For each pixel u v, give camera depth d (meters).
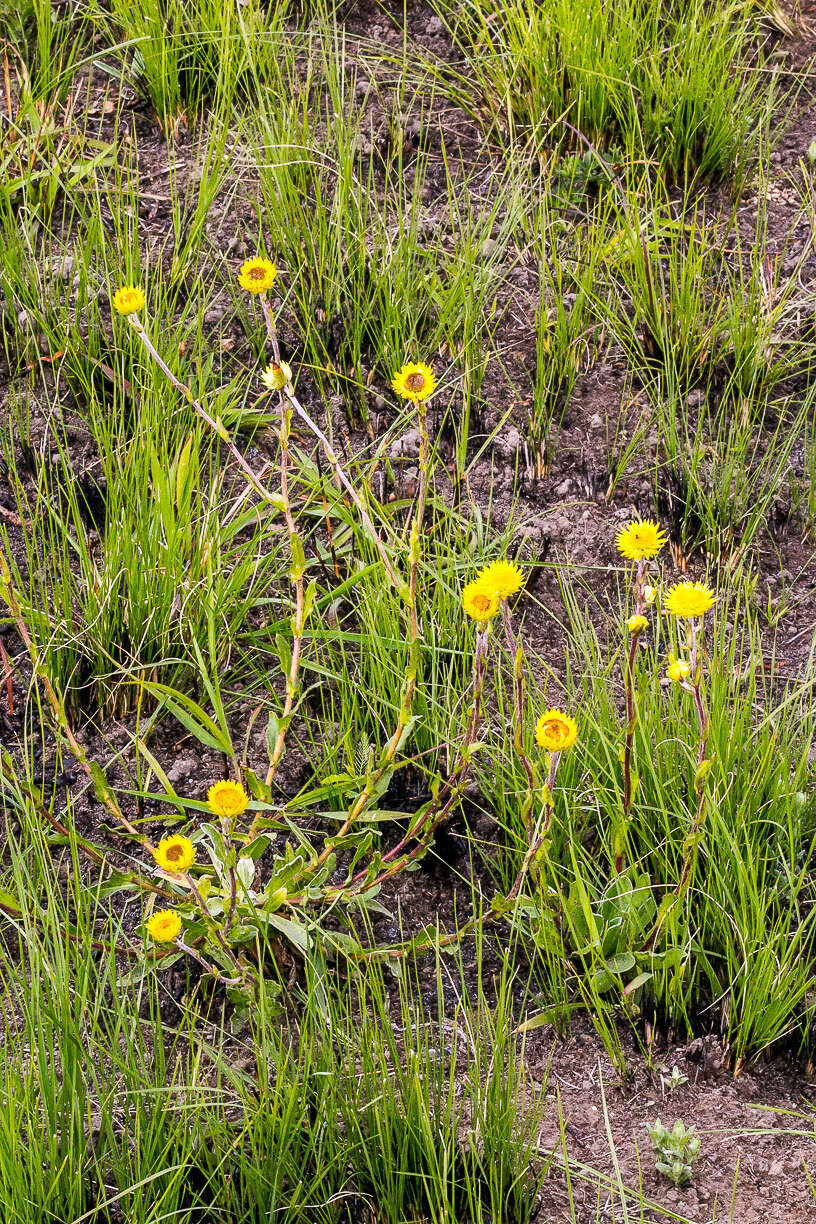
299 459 2.37
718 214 2.84
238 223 2.75
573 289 2.72
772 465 2.57
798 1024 2.09
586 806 2.18
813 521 2.51
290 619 2.24
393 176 2.84
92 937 2.10
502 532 2.47
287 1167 1.95
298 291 2.66
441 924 2.19
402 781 2.27
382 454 2.53
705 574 2.40
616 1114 2.06
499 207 2.79
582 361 2.66
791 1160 2.03
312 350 2.58
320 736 2.30
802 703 2.29
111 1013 2.05
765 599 2.45
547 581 2.46
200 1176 1.98
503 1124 1.97
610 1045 2.07
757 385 2.63
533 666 2.36
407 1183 1.98
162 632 2.31
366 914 2.12
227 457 2.52
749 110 2.91
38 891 2.10
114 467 2.45
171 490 2.32
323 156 2.77
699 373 2.63
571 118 2.89
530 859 2.06
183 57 2.84
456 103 3.00
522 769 2.19
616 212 2.74
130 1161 1.94
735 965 2.10
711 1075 2.09
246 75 2.91
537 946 2.10
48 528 2.44
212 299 2.66
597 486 2.54
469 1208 1.97
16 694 2.31
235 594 2.33
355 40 3.11
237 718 2.32
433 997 2.13
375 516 2.39
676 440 2.53
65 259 2.64
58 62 2.90
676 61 2.88
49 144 2.73
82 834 2.21
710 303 2.69
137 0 2.91
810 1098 2.08
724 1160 2.03
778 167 2.94
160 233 2.73
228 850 1.99
